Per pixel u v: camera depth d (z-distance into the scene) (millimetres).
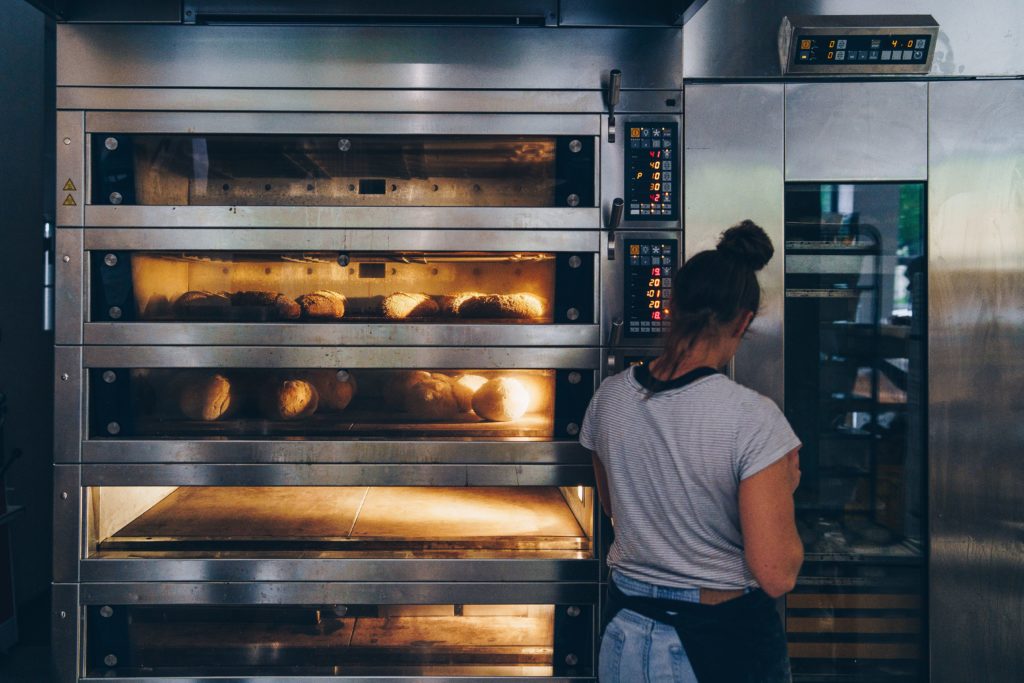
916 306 2025
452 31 1969
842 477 2033
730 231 1355
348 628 2010
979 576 2016
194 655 1996
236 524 2041
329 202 1980
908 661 2039
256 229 1949
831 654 2041
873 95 2002
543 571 1964
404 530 2004
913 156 2002
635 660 1282
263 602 1946
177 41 1944
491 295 2002
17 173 3256
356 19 1964
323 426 2002
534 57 1975
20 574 3264
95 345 1939
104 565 1939
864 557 2033
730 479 1212
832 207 2018
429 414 2008
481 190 1991
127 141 1951
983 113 2004
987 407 2008
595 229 1964
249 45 1952
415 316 2002
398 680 1974
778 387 2006
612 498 1386
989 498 2012
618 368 1962
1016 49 1994
